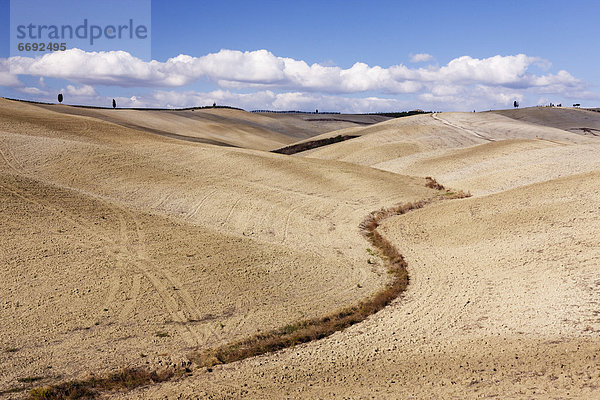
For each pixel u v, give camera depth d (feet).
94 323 63.77
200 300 72.64
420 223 114.52
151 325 64.49
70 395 47.80
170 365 54.65
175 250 90.84
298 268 88.12
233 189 137.69
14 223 91.97
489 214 111.04
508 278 78.28
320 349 57.93
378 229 114.21
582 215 98.78
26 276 74.23
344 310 70.74
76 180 127.34
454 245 99.35
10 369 52.37
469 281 79.71
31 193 108.99
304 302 73.92
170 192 129.08
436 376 47.32
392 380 47.60
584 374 41.83
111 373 52.44
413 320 65.62
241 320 67.00
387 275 86.63
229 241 99.04
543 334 54.90
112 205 112.88
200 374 52.44
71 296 70.18
